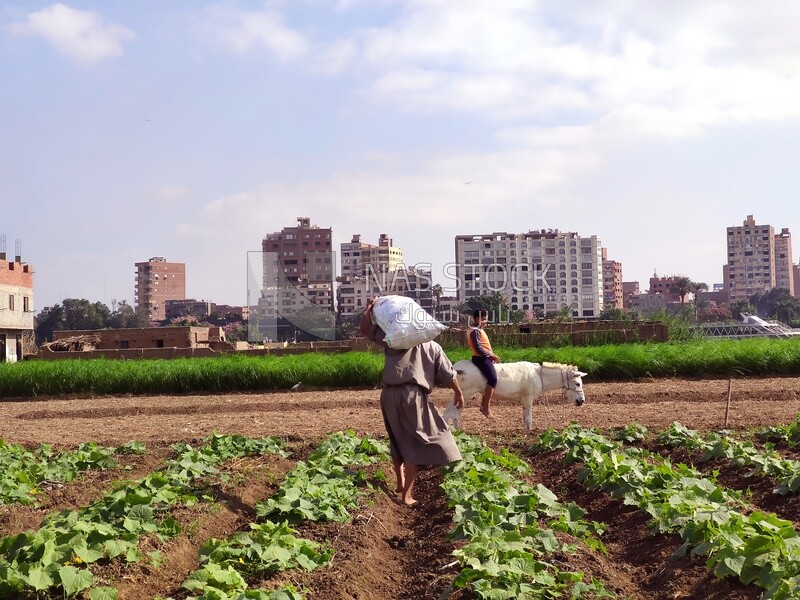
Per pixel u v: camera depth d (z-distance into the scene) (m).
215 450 13.04
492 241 150.62
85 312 153.00
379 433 15.48
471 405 20.88
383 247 107.38
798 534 7.73
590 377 26.92
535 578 6.54
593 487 10.30
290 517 9.06
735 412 16.92
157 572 7.23
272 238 102.81
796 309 189.25
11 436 17.39
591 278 154.12
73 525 7.25
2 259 69.00
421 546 8.51
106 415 22.78
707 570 6.95
